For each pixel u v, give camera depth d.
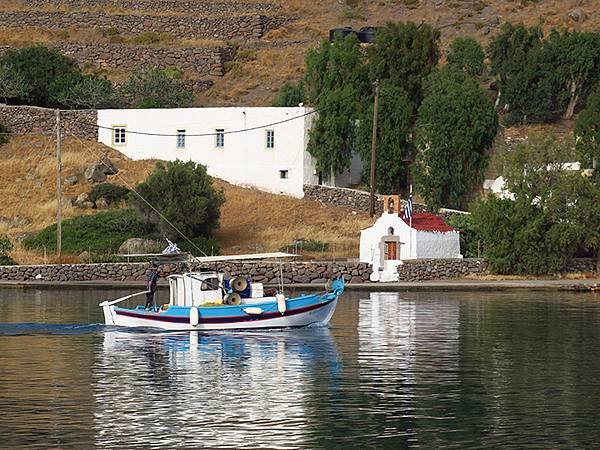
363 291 182.12
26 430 87.31
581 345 125.19
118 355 120.25
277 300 138.62
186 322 137.75
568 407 94.94
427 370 110.69
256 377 107.69
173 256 147.12
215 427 88.31
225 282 142.50
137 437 85.50
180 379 106.62
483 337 131.00
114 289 184.25
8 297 172.12
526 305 162.25
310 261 196.50
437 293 179.88
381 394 99.88
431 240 197.62
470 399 97.88
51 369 111.50
